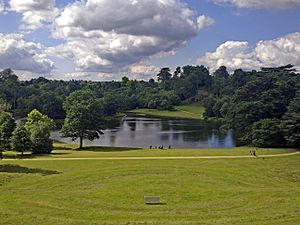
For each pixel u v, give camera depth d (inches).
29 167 2222.0
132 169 2094.0
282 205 1249.4
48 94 7701.8
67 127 3627.0
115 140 4347.9
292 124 3262.8
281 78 4397.1
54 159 2480.3
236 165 2250.2
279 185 1867.6
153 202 1412.4
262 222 1045.2
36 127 3070.9
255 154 2635.3
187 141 4215.1
